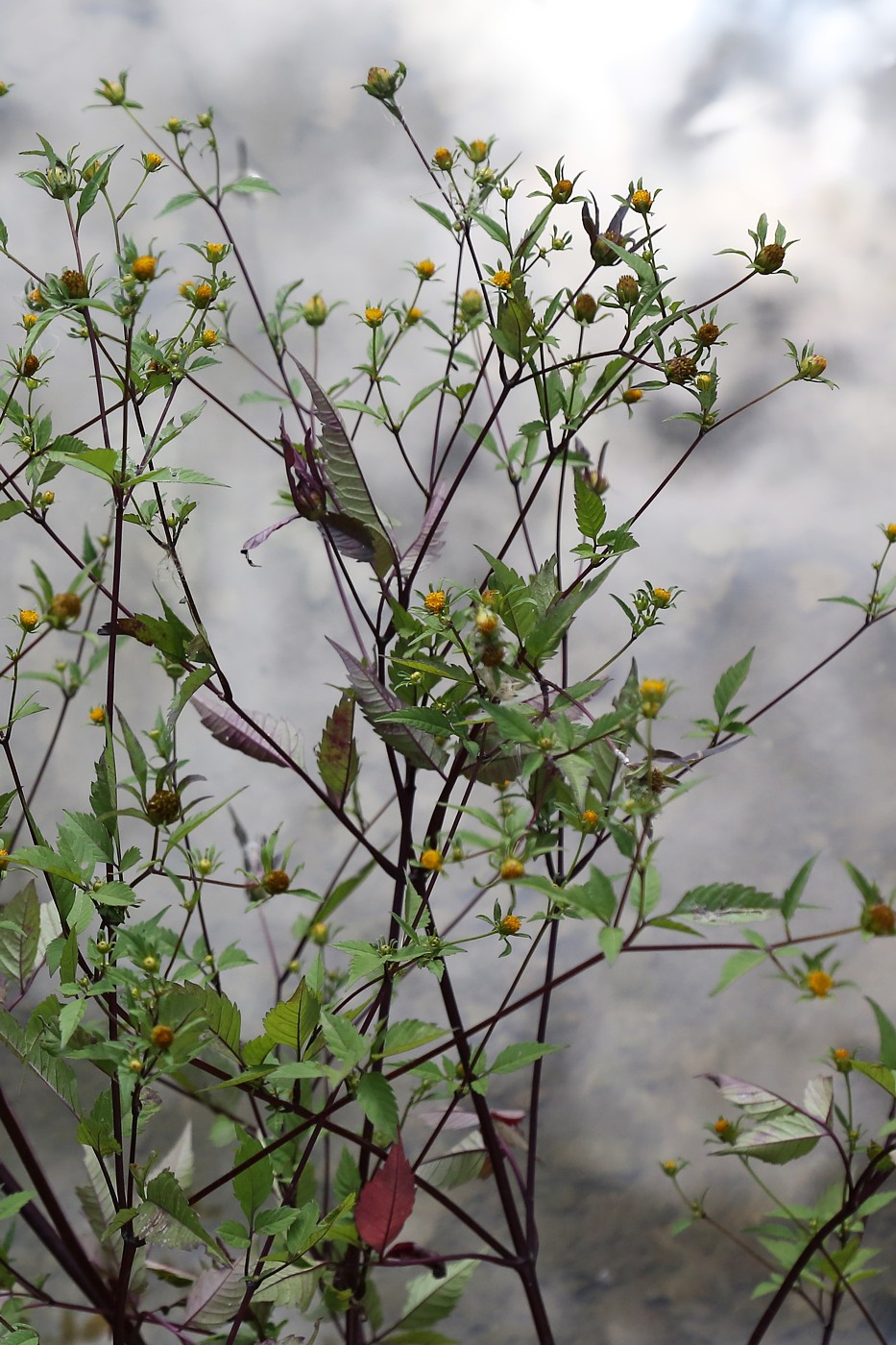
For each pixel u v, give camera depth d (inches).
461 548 97.7
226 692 66.5
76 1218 78.8
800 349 109.6
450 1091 67.0
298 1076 63.7
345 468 67.5
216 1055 72.1
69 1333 77.8
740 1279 79.8
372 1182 65.9
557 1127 81.6
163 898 85.6
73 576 96.8
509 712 63.4
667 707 92.5
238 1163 65.9
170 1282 70.9
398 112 69.4
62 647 94.2
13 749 91.0
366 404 69.6
